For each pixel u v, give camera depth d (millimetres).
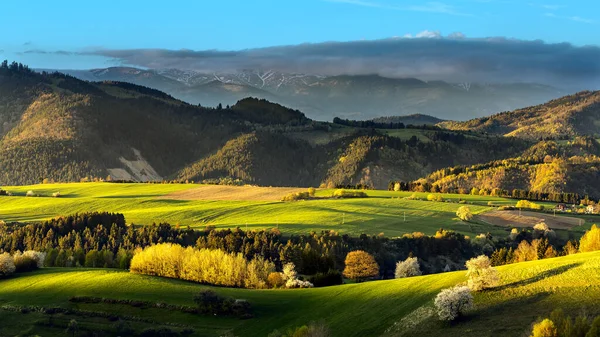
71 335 93188
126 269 144000
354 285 104312
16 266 129000
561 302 70188
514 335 65062
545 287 75562
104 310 101625
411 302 85500
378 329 80500
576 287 73188
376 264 149250
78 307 103062
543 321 56844
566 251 149250
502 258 151125
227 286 120500
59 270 129250
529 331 64250
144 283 114312
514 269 85938
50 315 100062
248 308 99750
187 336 90938
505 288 79125
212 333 91875
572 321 64125
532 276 80688
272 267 133250
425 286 90562
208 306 99500
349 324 85000
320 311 94250
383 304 88438
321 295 102562
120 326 94000
